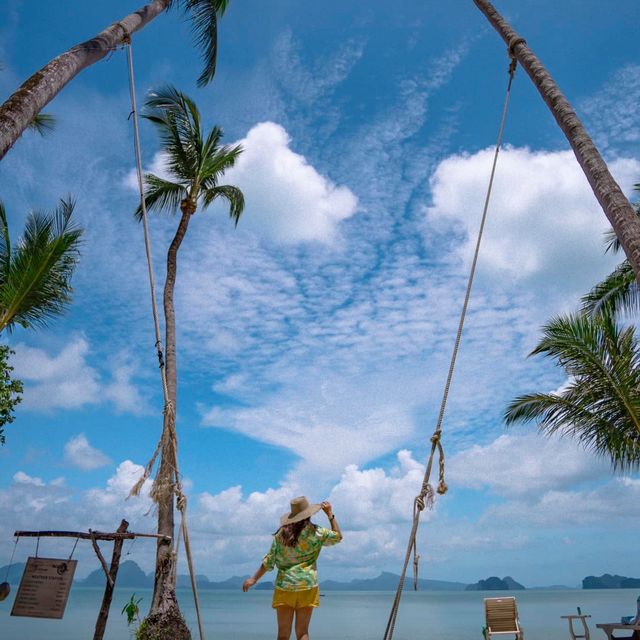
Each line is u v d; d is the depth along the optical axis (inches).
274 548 229.9
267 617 2598.4
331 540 228.5
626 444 513.3
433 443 231.9
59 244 497.4
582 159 296.2
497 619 500.1
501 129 322.7
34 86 284.7
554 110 320.5
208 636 1325.0
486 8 393.7
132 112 321.4
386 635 205.0
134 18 364.8
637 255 255.9
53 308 528.7
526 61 347.3
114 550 312.5
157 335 291.4
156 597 506.6
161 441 273.7
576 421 534.3
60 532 292.5
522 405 554.9
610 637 446.6
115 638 1030.4
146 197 700.0
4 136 261.0
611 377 508.1
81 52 317.4
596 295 584.7
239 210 720.3
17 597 248.8
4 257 532.7
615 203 273.9
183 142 690.8
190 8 468.1
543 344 529.3
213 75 490.6
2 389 547.5
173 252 658.8
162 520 523.8
